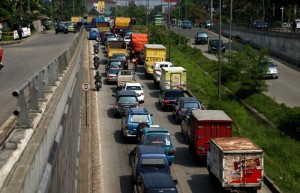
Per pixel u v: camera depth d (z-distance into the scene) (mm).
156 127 27781
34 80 10508
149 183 18891
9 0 95875
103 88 49812
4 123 13344
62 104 13492
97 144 30547
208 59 71812
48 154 9188
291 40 67188
